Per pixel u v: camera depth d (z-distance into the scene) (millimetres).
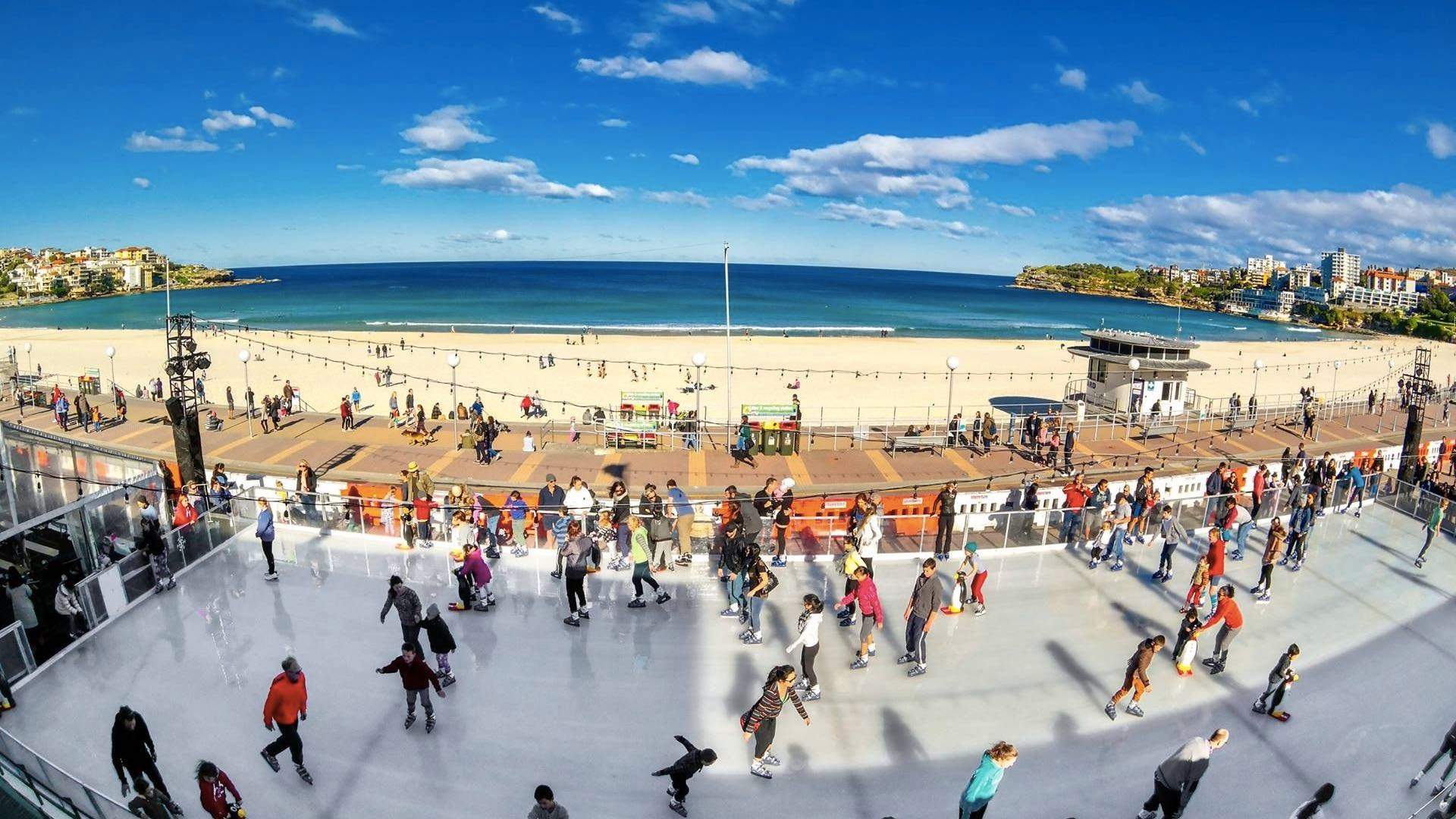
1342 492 17156
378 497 21094
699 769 7676
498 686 9930
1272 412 40375
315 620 11461
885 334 110688
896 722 9453
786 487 14016
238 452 29562
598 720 9336
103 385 53250
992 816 7934
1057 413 39406
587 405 47281
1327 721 9719
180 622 11344
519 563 13695
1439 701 10188
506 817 7809
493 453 29047
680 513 13445
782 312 152125
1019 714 9664
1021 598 12695
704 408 47594
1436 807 7762
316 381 54812
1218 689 10336
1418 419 24484
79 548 12547
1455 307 184500
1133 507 15117
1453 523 15680
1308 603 12836
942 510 13789
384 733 9008
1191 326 157375
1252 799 8352
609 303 160750
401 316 125000
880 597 12656
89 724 8969
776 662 10656
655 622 11641
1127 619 12125
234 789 7277
